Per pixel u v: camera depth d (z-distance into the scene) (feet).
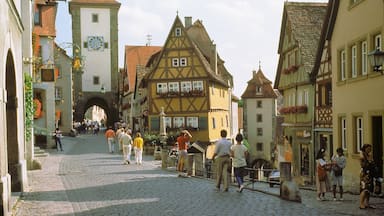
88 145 155.53
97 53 259.39
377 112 65.10
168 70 165.68
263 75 255.29
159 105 165.68
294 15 115.55
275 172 75.87
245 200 46.42
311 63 107.34
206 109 163.84
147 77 166.50
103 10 259.19
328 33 84.58
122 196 49.57
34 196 49.65
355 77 72.79
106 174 73.41
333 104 84.02
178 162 75.00
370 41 67.51
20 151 50.93
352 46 75.92
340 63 81.15
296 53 114.01
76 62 159.12
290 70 115.75
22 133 53.31
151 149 131.03
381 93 63.93
